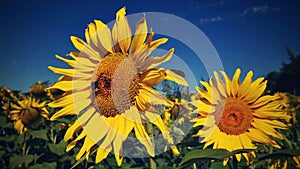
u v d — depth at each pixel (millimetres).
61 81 380
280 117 447
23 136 938
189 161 277
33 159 881
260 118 448
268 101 457
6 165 882
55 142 895
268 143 425
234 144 433
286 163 417
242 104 445
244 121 440
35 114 991
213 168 373
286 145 420
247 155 413
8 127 1022
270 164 417
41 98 1179
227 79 452
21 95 1234
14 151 944
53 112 1044
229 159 384
